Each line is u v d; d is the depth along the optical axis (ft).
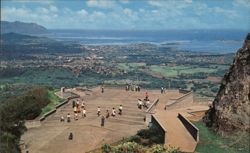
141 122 134.51
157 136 106.73
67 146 114.01
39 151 111.04
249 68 101.50
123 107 154.92
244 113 96.78
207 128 106.52
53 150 111.55
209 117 110.32
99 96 177.58
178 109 146.72
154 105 151.33
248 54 103.60
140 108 152.35
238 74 103.45
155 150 93.40
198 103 174.70
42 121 137.90
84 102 164.96
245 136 93.66
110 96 177.27
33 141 119.14
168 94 180.14
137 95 178.81
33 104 142.61
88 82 441.27
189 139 101.09
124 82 434.30
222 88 108.99
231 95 102.47
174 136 103.50
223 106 103.09
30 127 132.77
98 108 146.10
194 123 110.93
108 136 120.47
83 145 114.11
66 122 137.69
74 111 148.15
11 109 131.44
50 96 170.30
